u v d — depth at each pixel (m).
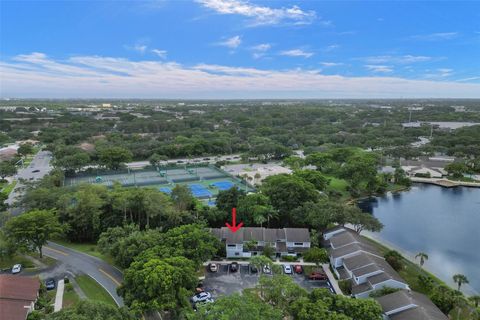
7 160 142.38
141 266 46.66
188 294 44.47
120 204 71.69
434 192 116.81
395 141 185.12
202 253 55.19
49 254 65.94
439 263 67.69
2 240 59.78
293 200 78.19
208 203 95.38
